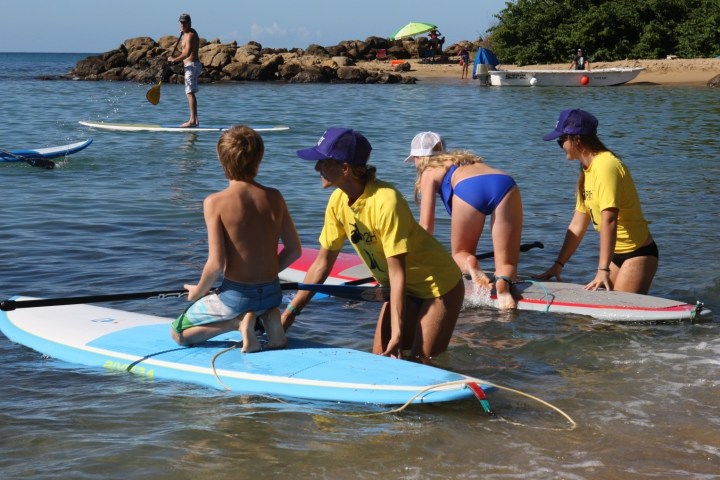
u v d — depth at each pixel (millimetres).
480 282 5926
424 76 47875
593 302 5773
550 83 37469
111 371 4641
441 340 4719
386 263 4605
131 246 7637
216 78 45594
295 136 17422
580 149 5922
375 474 3494
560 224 8930
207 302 4594
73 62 107312
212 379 4438
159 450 3689
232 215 4324
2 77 49406
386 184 4434
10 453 3646
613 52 43781
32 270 6762
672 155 14805
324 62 46781
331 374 4367
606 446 3770
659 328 5539
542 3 45750
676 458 3654
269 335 4680
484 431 3922
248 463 3584
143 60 46219
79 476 3455
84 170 12297
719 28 42625
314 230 8586
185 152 14453
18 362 4789
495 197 5758
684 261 7324
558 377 4645
